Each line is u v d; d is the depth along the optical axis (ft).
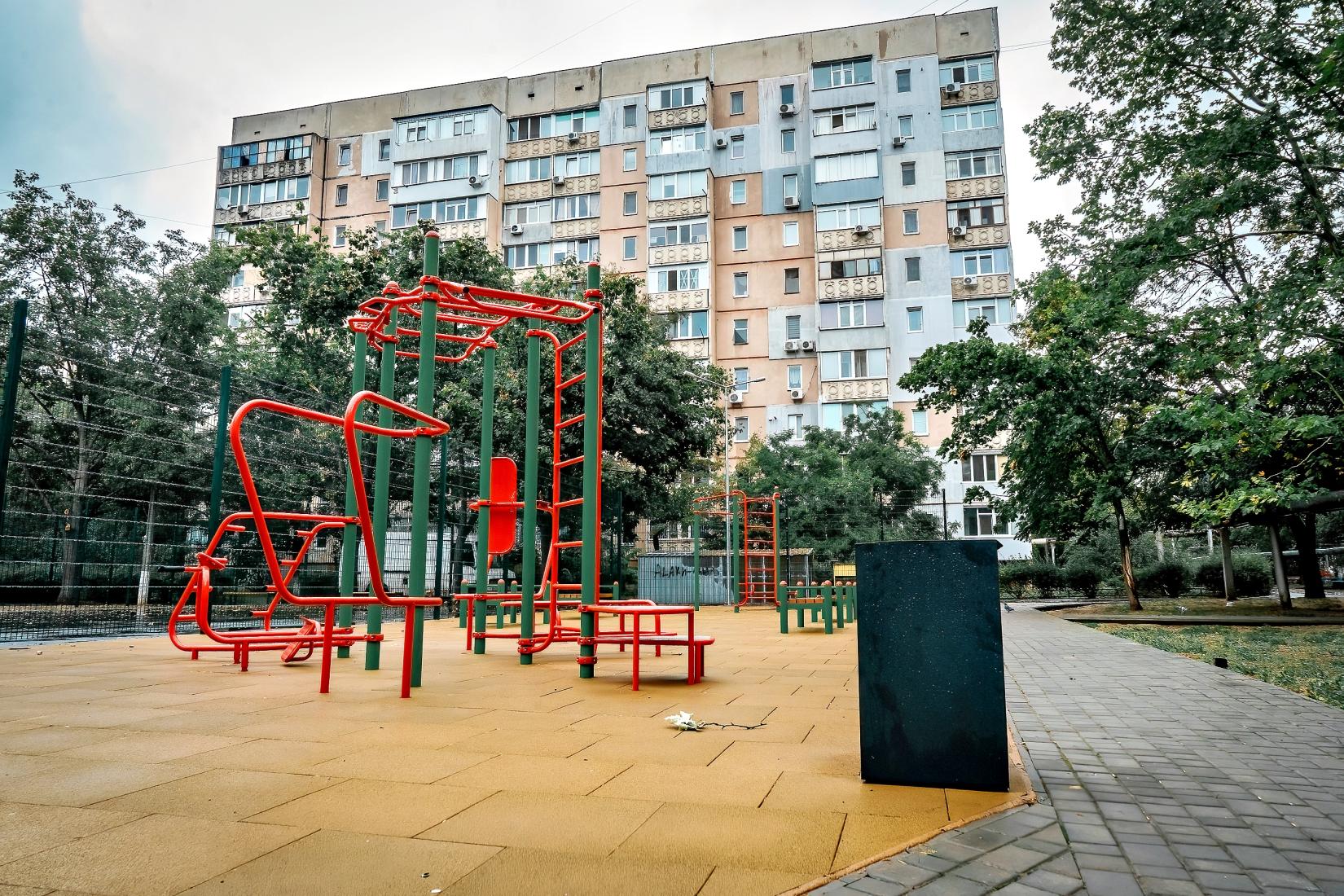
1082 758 12.89
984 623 10.50
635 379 75.61
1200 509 44.24
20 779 10.36
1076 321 64.49
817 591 81.25
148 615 42.60
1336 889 7.20
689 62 151.12
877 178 137.69
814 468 114.73
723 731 13.84
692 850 7.91
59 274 83.15
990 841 8.39
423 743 12.69
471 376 67.36
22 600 38.60
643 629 39.75
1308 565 81.25
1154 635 44.83
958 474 134.00
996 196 136.87
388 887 6.84
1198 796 10.43
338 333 72.38
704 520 106.63
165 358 83.41
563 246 150.92
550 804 9.39
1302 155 57.72
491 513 27.22
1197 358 55.83
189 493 55.21
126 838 8.05
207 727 13.96
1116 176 68.39
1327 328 48.03
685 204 143.74
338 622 29.43
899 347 136.67
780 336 141.69
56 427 50.62
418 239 70.08
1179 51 59.21
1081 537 83.71
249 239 73.97
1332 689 23.52
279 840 8.04
